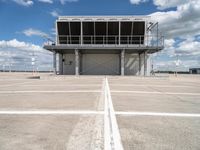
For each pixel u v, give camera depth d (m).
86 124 4.53
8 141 3.51
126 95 9.27
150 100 7.97
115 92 10.38
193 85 16.20
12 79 23.64
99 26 26.52
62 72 28.62
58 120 4.86
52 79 23.06
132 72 28.39
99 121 4.79
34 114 5.48
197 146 3.33
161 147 3.28
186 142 3.51
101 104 6.94
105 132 4.00
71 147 3.27
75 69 26.88
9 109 6.13
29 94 9.62
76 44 26.09
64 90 11.30
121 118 5.08
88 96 8.88
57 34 26.86
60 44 26.20
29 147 3.25
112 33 26.73
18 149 3.18
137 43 26.89
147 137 3.74
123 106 6.62
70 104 6.95
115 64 28.55
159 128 4.29
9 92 10.46
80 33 26.84
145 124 4.58
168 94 9.94
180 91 11.38
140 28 26.53
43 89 11.91
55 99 8.05
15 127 4.30
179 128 4.31
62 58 28.61
